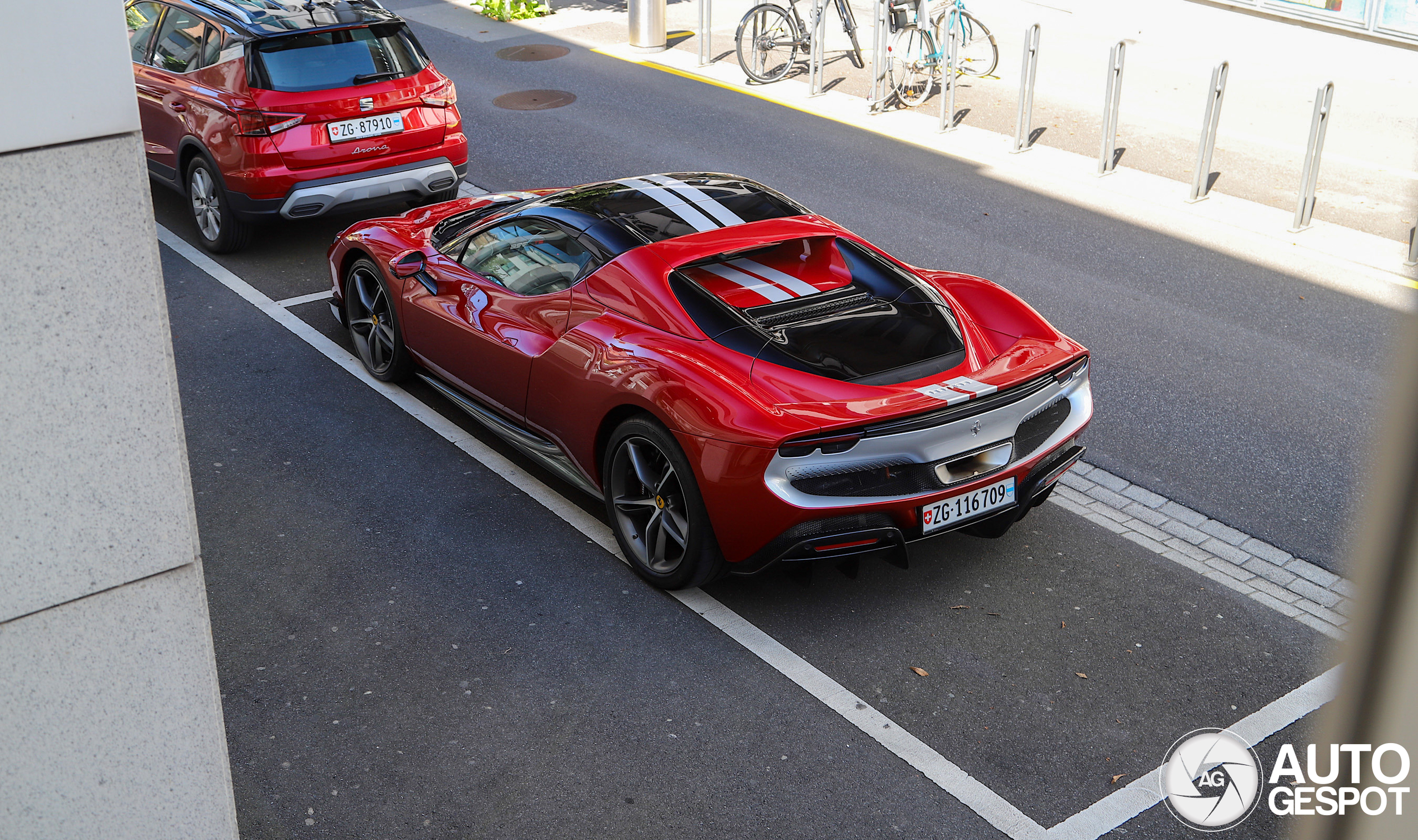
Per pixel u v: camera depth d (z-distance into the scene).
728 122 11.74
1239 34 16.05
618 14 17.08
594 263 4.79
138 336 2.29
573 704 3.88
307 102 7.30
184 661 2.56
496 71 13.70
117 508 2.35
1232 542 4.95
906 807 3.45
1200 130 11.52
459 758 3.63
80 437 2.27
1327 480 5.46
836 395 3.98
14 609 2.28
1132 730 3.79
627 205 5.10
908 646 4.20
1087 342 6.95
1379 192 9.83
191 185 7.89
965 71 13.74
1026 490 4.32
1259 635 4.30
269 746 3.67
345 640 4.19
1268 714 3.88
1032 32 10.44
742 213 5.07
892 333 4.34
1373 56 14.86
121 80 2.13
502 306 5.08
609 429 4.57
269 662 4.07
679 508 4.34
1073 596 4.53
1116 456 5.67
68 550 2.31
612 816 3.41
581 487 4.89
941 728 3.79
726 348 4.21
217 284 7.54
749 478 3.89
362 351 6.32
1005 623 4.35
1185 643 4.25
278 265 7.90
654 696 3.92
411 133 7.72
